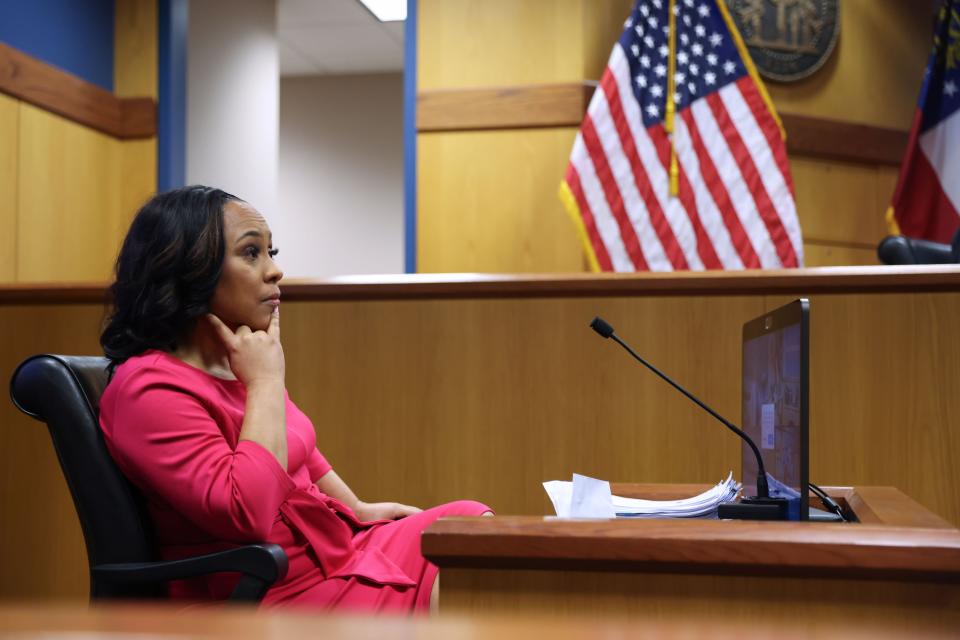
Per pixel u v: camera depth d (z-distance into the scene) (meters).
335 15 7.18
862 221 5.69
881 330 2.51
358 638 0.21
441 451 2.64
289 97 8.85
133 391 1.39
